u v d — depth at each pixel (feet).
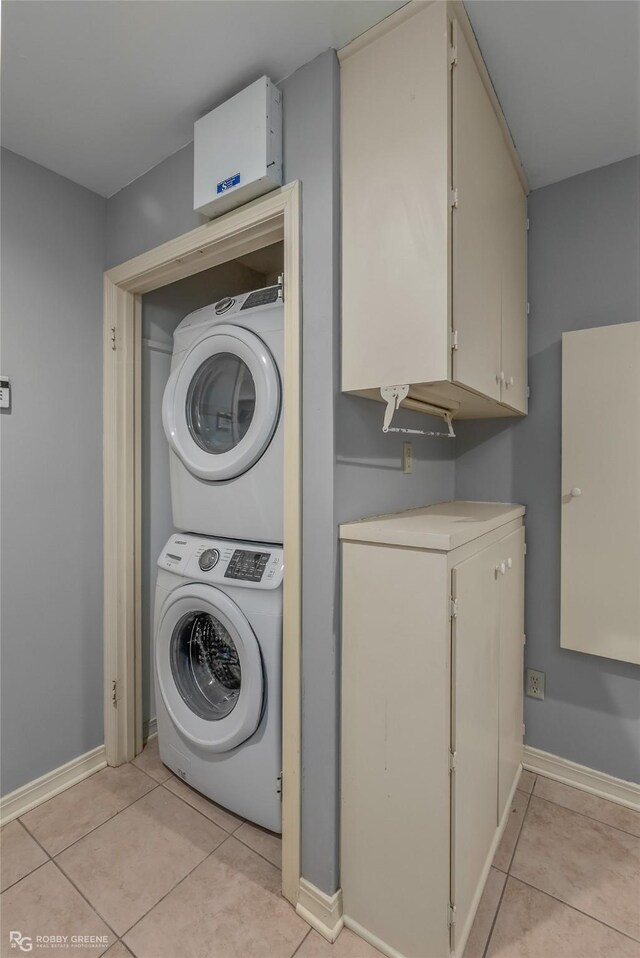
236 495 5.08
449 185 3.32
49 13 3.49
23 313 5.25
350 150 3.79
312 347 3.92
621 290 5.41
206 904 4.13
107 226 6.08
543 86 4.25
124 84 4.21
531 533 6.07
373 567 3.71
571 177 5.68
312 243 3.91
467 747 3.75
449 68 3.35
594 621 5.45
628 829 4.99
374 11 3.49
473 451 6.49
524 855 4.62
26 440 5.30
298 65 3.97
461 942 3.61
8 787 5.15
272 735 4.65
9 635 5.17
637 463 5.16
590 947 3.72
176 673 5.65
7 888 4.28
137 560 6.34
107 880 4.37
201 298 7.44
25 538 5.31
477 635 3.99
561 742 5.83
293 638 4.08
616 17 3.55
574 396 5.53
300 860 4.12
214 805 5.38
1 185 5.05
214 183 4.31
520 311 5.56
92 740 6.02
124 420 6.13
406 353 3.50
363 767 3.81
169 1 3.40
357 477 4.20
